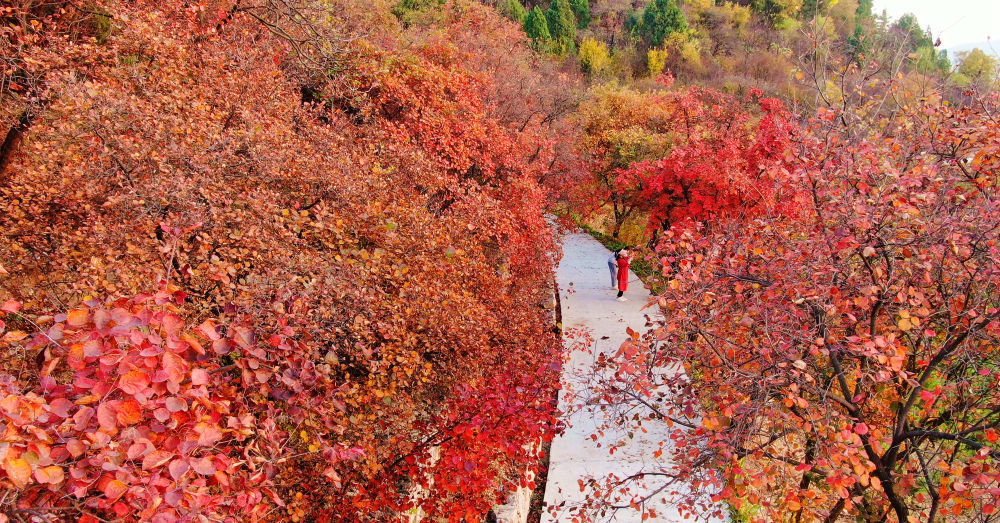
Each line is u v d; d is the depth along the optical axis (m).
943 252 4.82
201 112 6.34
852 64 5.82
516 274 13.53
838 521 6.71
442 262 7.23
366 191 7.27
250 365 3.56
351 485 6.32
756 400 4.89
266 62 8.92
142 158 5.48
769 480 5.05
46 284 5.47
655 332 5.16
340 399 5.60
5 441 2.23
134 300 3.07
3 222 5.78
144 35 6.84
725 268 5.64
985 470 4.14
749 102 23.89
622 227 24.67
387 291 7.00
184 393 2.89
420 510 7.35
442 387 8.23
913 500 5.95
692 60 50.00
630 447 9.44
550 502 8.16
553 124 22.88
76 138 5.68
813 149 5.30
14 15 6.92
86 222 5.50
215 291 5.54
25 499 2.56
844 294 5.06
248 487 3.19
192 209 5.29
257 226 5.59
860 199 4.87
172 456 2.83
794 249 5.36
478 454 6.93
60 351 2.96
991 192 5.08
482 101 16.14
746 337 5.84
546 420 7.67
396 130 10.25
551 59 38.53
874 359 5.02
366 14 15.81
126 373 2.68
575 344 12.66
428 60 14.91
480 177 14.35
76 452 2.52
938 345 5.86
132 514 2.84
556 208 23.31
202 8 8.09
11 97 6.73
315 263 5.61
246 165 6.38
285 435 3.88
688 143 17.52
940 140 5.41
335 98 10.84
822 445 4.65
